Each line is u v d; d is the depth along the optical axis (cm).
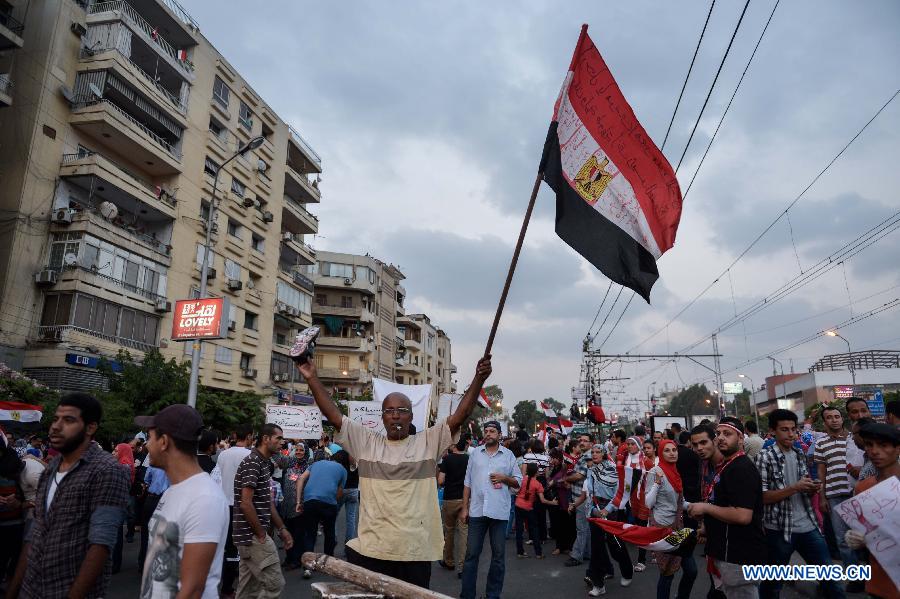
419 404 1042
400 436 399
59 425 325
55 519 314
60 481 322
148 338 2484
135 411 2055
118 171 2336
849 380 5325
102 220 2267
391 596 297
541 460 1070
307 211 4019
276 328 3731
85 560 299
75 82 2330
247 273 3206
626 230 484
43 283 2145
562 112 470
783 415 545
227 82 3098
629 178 495
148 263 2503
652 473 648
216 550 270
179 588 260
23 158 2153
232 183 3117
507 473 672
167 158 2609
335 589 315
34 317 2134
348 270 5069
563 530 1012
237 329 3083
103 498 314
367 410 1441
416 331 6406
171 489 282
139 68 2453
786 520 516
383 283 5466
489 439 680
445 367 7831
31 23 2281
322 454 1172
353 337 4859
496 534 651
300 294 3897
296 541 870
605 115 495
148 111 2569
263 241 3400
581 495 898
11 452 588
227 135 3086
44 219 2184
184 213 2730
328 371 4694
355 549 377
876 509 348
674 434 1173
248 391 3008
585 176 477
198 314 1702
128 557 955
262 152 3412
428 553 374
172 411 287
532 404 9881
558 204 460
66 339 2098
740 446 449
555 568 886
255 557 521
